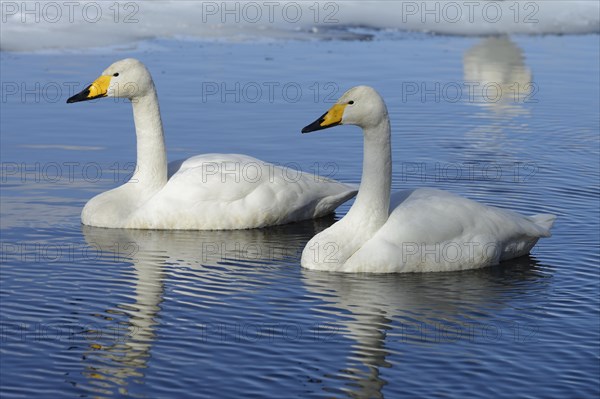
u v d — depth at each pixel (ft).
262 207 49.29
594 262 44.01
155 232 48.55
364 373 33.19
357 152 60.59
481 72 79.77
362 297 39.99
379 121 42.86
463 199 44.52
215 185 49.19
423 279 42.24
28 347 34.88
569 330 36.88
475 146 61.72
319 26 94.43
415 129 65.21
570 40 94.22
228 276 42.34
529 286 41.42
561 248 45.80
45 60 79.05
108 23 89.86
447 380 32.78
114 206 49.21
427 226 43.01
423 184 54.70
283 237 48.16
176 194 49.01
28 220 48.96
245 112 67.05
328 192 50.83
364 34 92.84
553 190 53.67
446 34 94.79
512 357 34.53
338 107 42.86
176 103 68.64
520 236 44.32
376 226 43.52
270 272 42.91
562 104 71.20
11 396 31.48
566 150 60.95
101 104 69.15
